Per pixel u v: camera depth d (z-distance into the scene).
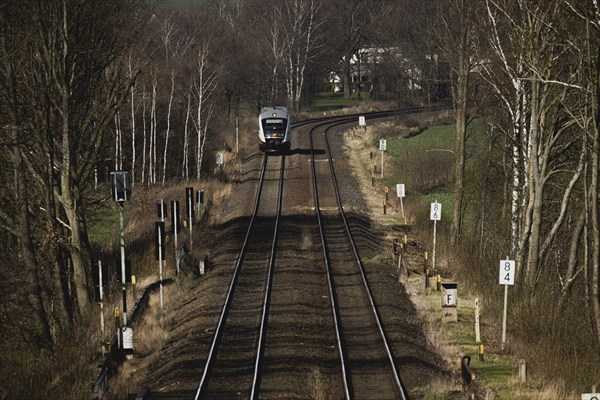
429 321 101.94
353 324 97.38
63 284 110.31
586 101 98.69
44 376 78.25
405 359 81.88
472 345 92.38
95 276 84.75
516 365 83.38
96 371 75.00
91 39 113.19
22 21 100.88
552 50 114.00
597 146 95.00
